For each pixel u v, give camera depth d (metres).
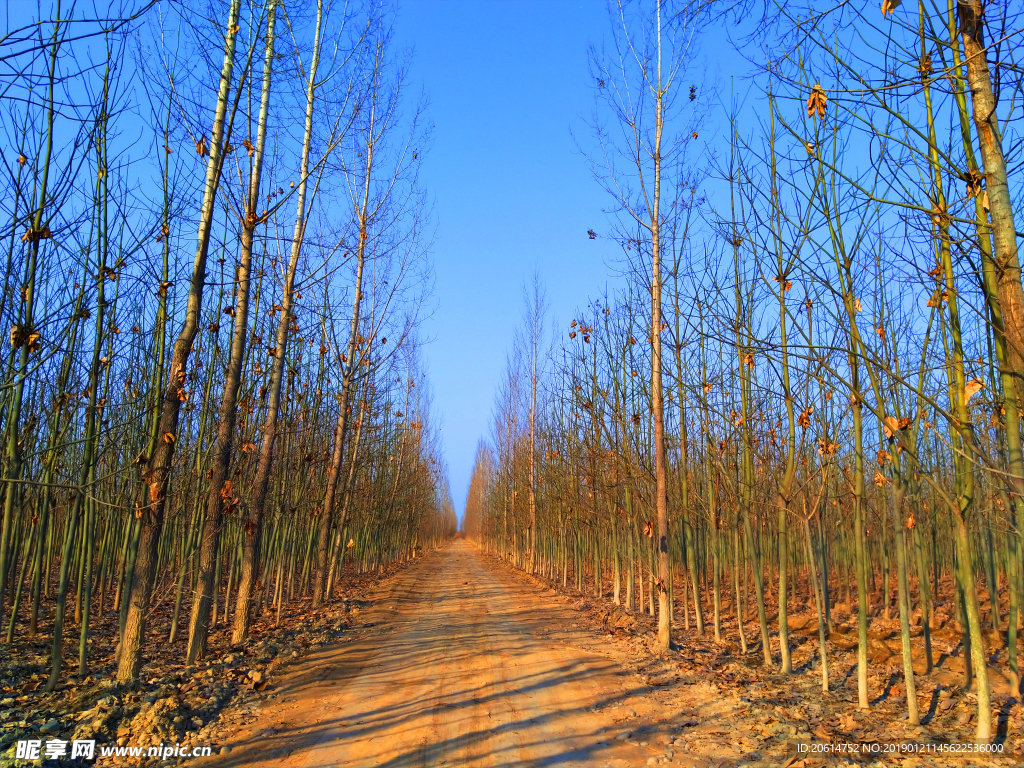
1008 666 7.87
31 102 4.66
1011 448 4.47
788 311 6.98
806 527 7.61
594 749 5.38
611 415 13.56
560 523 22.31
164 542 10.57
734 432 9.50
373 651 9.62
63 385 6.88
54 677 6.67
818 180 6.24
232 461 11.52
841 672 8.11
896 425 5.38
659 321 10.19
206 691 6.68
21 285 5.93
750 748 5.37
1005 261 4.32
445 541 95.12
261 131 8.57
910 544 12.25
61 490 11.79
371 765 4.98
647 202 10.31
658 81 10.35
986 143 4.42
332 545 17.33
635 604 15.88
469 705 6.64
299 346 12.66
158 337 7.45
